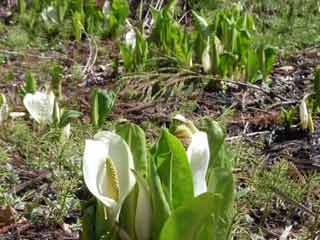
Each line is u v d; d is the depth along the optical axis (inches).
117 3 109.5
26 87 72.4
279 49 97.0
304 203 51.2
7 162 57.5
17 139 61.2
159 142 35.6
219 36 89.0
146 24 115.3
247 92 79.0
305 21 109.9
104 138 34.8
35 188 53.3
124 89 77.5
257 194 50.3
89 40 101.3
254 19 113.2
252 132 67.1
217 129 38.8
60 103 73.4
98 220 35.8
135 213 35.1
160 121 70.2
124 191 34.6
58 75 76.7
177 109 73.1
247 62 80.9
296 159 59.3
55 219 48.3
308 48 98.7
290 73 87.7
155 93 77.6
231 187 35.4
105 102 62.9
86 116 71.4
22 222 48.4
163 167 34.9
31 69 89.7
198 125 65.4
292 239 47.0
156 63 85.7
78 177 52.4
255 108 74.0
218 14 90.7
